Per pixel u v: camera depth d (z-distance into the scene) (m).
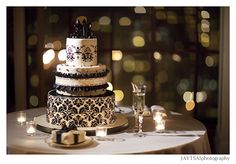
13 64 3.52
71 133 2.04
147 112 2.72
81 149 2.00
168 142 2.12
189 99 3.65
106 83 2.38
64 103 2.26
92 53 2.31
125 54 3.63
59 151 1.97
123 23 3.61
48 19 3.58
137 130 2.35
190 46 3.59
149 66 3.64
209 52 3.57
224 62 3.36
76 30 2.36
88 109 2.26
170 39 3.60
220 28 3.37
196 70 3.60
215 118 3.63
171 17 3.58
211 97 3.62
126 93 3.67
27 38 3.55
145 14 3.59
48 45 3.59
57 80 2.32
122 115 2.64
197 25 3.54
